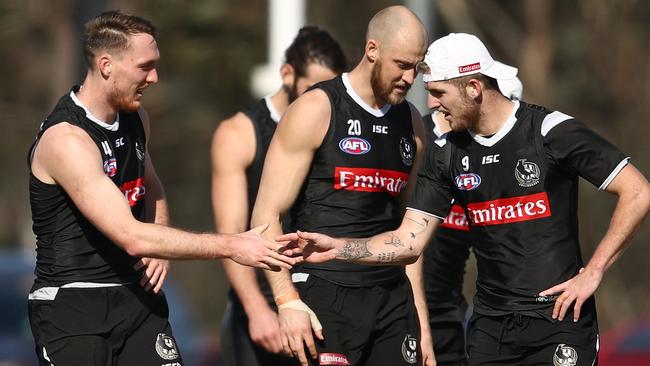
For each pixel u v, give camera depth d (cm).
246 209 2631
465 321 2745
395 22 2220
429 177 2277
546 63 8175
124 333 2177
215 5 8500
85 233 2144
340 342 2288
